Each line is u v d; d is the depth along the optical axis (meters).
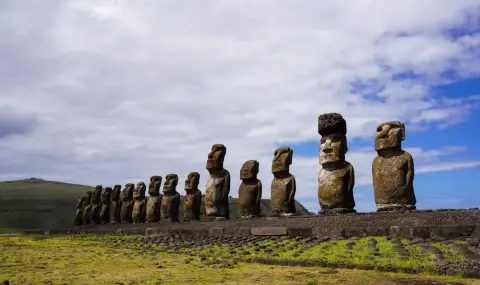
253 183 25.25
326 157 19.97
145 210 36.34
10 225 60.22
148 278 10.55
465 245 11.95
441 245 12.57
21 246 21.66
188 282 9.77
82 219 45.22
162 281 10.05
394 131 18.00
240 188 25.64
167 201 31.92
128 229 32.09
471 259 10.04
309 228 18.72
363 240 15.13
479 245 11.84
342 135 20.22
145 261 14.07
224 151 28.02
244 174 25.33
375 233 16.11
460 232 14.06
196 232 25.17
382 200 17.94
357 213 17.31
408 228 15.19
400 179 17.59
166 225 29.22
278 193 22.80
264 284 9.21
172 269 11.91
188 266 12.38
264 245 16.61
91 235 33.00
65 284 10.07
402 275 9.48
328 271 10.41
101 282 10.23
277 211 22.70
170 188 32.06
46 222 62.28
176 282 9.84
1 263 14.34
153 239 23.97
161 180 34.91
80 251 18.45
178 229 26.62
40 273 11.88
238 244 17.80
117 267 12.80
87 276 11.21
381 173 18.09
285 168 22.88
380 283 8.66
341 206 19.38
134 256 15.77
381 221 16.38
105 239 26.81
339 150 19.73
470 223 14.02
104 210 42.50
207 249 16.77
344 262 10.97
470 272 8.98
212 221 24.78
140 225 32.94
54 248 20.20
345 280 9.18
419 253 11.52
